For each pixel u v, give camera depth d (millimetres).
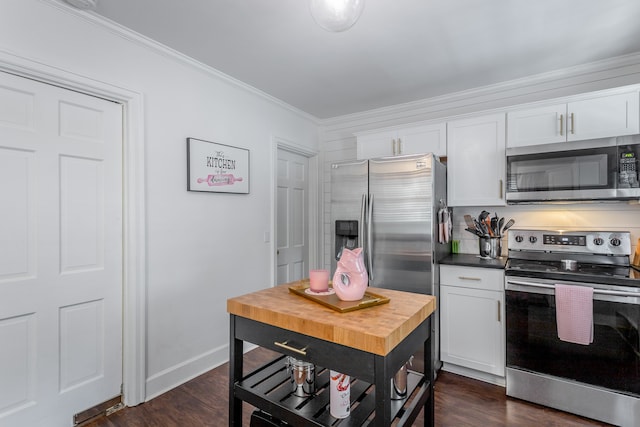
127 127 2109
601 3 1838
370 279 2711
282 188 3607
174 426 1927
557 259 2494
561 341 2076
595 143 2172
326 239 4059
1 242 1638
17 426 1689
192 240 2512
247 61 2518
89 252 1954
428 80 2881
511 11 1912
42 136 1760
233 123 2867
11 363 1674
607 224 2502
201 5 1838
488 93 3037
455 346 2535
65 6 1780
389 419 1004
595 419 1981
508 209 2881
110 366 2057
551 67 2641
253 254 3066
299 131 3713
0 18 1573
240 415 1393
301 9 1886
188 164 2463
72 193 1880
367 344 998
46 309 1787
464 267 2498
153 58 2248
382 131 3129
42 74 1715
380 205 2697
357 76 2799
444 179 2791
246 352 2992
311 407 1205
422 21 2004
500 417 2025
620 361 1907
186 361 2473
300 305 1290
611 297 1916
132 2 1795
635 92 2139
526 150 2420
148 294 2215
